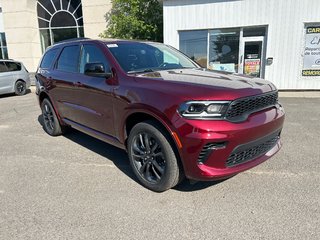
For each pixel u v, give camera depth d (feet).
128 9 47.29
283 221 8.79
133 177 12.14
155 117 9.94
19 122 23.18
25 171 13.00
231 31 36.81
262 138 9.95
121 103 11.34
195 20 37.35
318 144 15.70
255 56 36.83
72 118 15.88
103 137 13.37
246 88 9.82
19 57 62.28
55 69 17.02
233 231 8.41
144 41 15.10
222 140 8.88
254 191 10.64
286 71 36.14
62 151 15.57
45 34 63.72
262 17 35.09
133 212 9.50
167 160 10.02
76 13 60.90
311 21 34.04
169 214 9.35
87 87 13.50
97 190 11.04
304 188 10.77
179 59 14.89
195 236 8.24
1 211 9.72
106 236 8.33
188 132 9.01
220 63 38.29
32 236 8.39
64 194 10.78
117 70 11.95
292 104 27.99
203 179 9.30
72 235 8.40
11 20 60.54
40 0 61.82
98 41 13.71
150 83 10.53
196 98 8.96
